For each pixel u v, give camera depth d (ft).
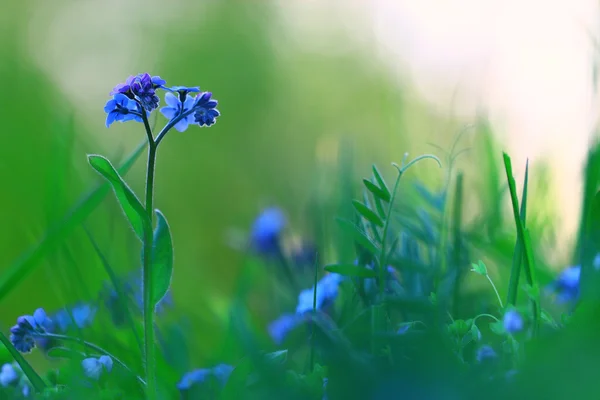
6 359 1.70
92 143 2.36
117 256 1.98
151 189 1.58
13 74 5.98
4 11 6.43
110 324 1.80
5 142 4.39
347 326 1.60
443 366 1.42
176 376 1.74
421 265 1.73
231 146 7.02
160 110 1.60
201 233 6.09
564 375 1.40
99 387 1.57
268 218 2.09
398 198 1.94
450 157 1.79
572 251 1.84
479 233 1.90
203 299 2.28
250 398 1.49
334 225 2.02
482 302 1.73
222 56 7.64
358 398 1.43
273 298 2.05
